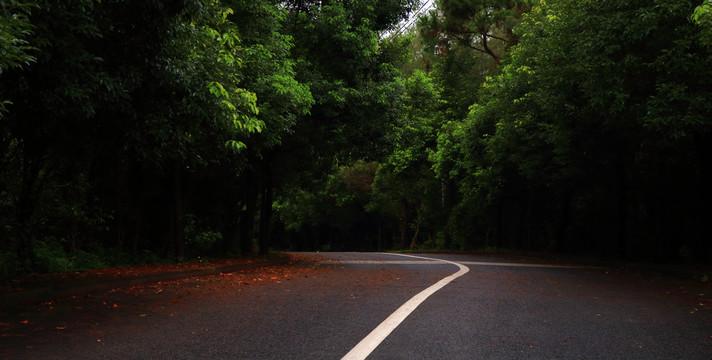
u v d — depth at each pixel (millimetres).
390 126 18219
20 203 9633
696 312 6477
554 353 4250
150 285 8930
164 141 8250
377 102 16828
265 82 12117
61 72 6051
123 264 11992
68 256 11031
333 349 4324
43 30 5637
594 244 25750
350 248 56469
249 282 9688
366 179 45500
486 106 26250
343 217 52250
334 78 16797
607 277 12000
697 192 18000
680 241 19984
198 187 16875
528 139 21906
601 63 11383
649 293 8586
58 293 7086
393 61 18875
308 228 57500
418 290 8438
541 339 4762
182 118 8281
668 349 4426
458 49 37656
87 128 8578
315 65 16688
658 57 10531
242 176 19875
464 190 30125
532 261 19359
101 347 4336
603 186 22078
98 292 7828
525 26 20797
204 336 4793
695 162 17156
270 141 13398
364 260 19000
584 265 17547
